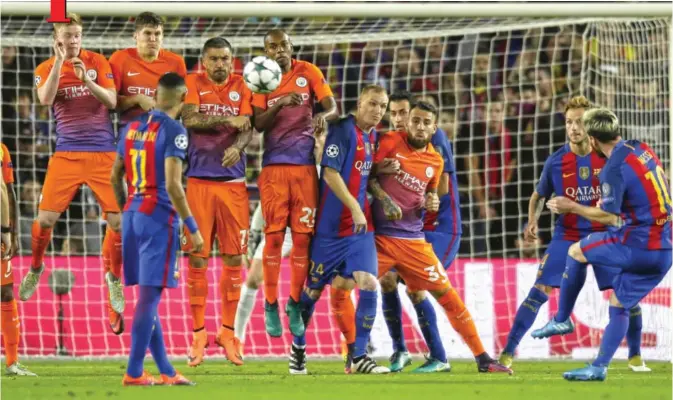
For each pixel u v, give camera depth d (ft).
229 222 103.40
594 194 107.24
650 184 89.25
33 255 111.04
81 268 130.52
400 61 154.81
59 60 101.30
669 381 92.73
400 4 115.85
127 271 83.35
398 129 100.73
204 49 101.91
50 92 103.19
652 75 142.10
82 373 103.50
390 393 80.43
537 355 129.59
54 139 154.92
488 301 130.52
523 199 155.33
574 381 91.50
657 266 89.66
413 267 98.32
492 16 116.67
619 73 149.59
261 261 117.70
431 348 103.35
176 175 80.64
